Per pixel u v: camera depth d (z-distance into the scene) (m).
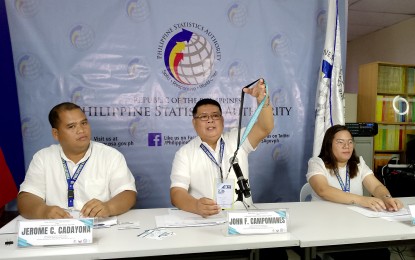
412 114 3.66
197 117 1.70
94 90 2.30
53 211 1.28
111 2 2.28
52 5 2.21
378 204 1.56
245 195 1.41
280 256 1.54
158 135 2.39
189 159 1.72
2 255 1.03
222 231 1.25
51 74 2.24
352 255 1.59
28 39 2.20
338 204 1.68
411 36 4.31
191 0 2.38
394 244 1.29
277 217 1.24
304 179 2.63
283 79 2.54
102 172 1.66
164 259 1.15
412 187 2.86
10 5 2.16
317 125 2.45
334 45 2.42
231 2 2.43
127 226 1.31
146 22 2.33
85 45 2.27
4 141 2.05
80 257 1.03
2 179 1.97
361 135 2.86
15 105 2.16
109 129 2.33
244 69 2.47
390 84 3.59
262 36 2.49
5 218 2.10
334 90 2.44
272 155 2.57
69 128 1.54
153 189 2.41
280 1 2.50
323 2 2.57
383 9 4.03
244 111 2.48
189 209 1.46
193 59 2.40
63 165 1.64
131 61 2.33
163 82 2.37
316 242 1.16
